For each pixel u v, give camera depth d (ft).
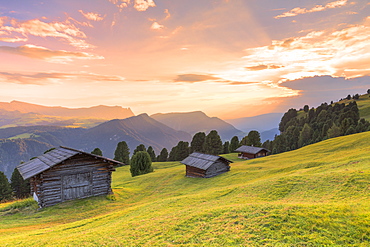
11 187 230.27
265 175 118.93
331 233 30.37
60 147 115.03
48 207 84.33
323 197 52.90
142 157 226.17
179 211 54.75
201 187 116.47
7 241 48.01
